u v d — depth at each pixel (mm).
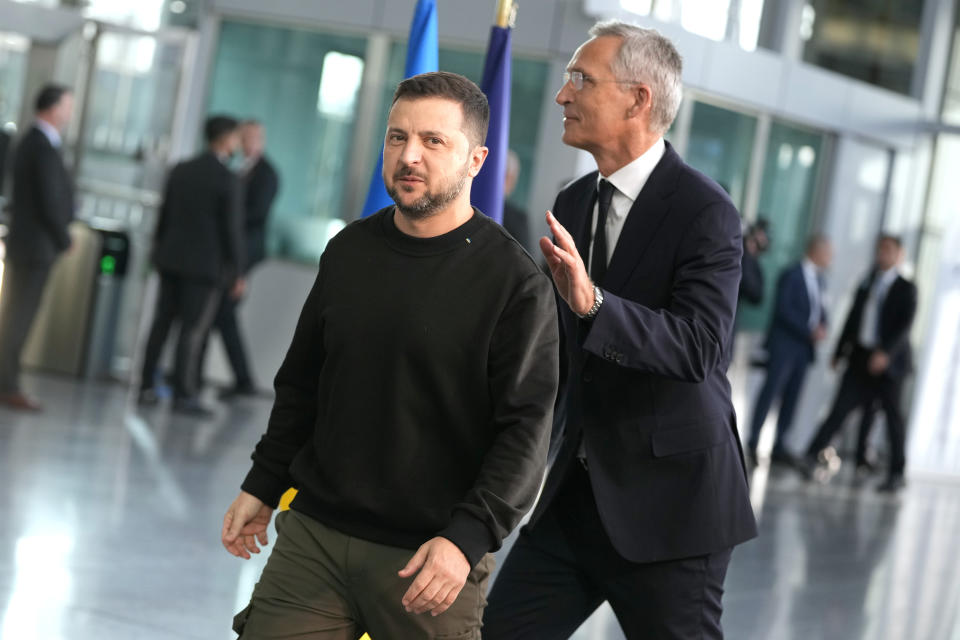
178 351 11859
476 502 3129
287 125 14250
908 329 14188
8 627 5555
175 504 8234
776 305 14484
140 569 6703
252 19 14188
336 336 3301
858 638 7574
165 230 11836
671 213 3896
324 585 3334
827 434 14539
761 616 7738
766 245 13305
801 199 16422
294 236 14281
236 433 11227
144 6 12820
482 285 3252
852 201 17031
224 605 6312
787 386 14797
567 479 4117
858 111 16672
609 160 4047
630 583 3992
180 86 12781
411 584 3145
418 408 3260
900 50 17750
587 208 4145
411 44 5246
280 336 14156
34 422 10344
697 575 3934
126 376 13242
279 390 3545
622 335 3590
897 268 14359
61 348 13242
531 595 4176
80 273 13188
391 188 3238
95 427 10492
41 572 6398
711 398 3980
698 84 14312
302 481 3381
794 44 16031
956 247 16016
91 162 13039
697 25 14586
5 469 8477
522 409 3221
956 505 14547
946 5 18047
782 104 15461
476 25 13547
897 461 14531
